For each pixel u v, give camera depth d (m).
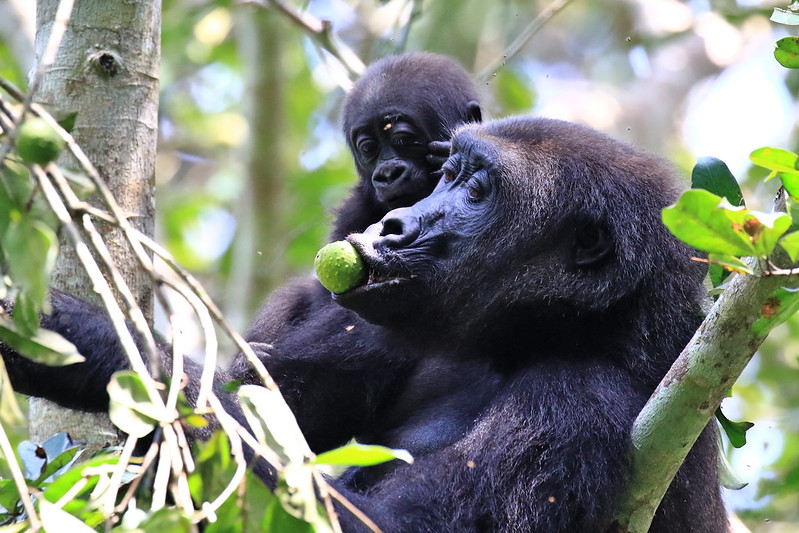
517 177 8.54
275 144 18.45
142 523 4.52
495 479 7.57
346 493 7.24
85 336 6.99
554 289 8.34
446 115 11.30
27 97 4.52
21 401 11.43
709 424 8.23
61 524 4.58
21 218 4.82
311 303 10.12
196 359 8.34
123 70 8.07
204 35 22.77
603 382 7.91
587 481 7.42
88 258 4.70
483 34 20.80
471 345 8.67
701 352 6.75
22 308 5.11
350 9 22.69
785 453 15.66
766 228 5.54
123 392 4.79
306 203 20.78
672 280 8.09
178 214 23.61
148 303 7.86
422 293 8.47
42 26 8.26
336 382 9.30
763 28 23.72
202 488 5.17
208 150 24.61
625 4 24.16
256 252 18.03
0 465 6.41
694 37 23.33
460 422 8.62
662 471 7.26
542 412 7.81
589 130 9.03
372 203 11.14
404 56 12.10
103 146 7.94
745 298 6.46
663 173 8.72
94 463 5.25
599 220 8.35
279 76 18.52
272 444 5.28
